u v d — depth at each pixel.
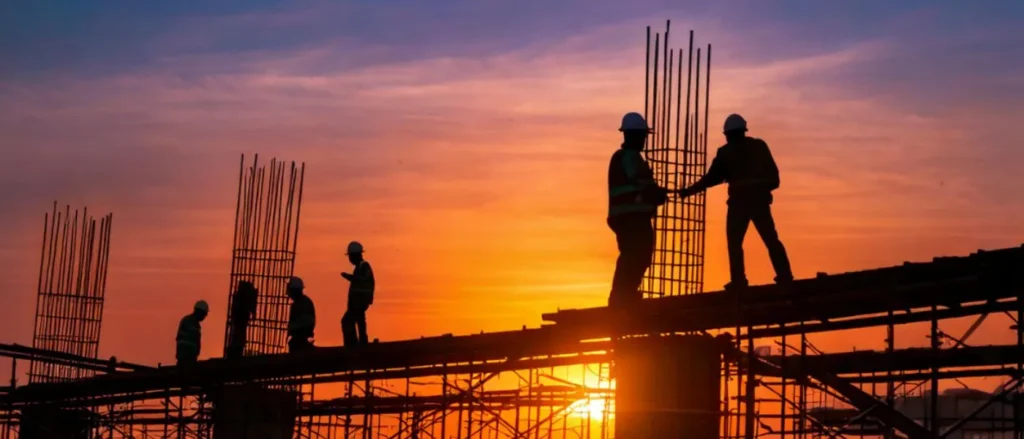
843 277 15.02
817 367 20.92
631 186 16.77
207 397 27.88
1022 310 16.28
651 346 16.81
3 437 31.66
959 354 18.59
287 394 27.91
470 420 22.59
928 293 14.90
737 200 17.08
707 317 16.39
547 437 25.78
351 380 24.09
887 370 20.59
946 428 26.55
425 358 21.94
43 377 32.94
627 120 17.08
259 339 29.22
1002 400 19.05
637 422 16.77
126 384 26.84
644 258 16.80
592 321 17.20
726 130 17.39
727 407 17.08
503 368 21.78
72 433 30.92
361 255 24.91
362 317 24.62
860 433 23.84
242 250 29.58
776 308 15.91
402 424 26.28
